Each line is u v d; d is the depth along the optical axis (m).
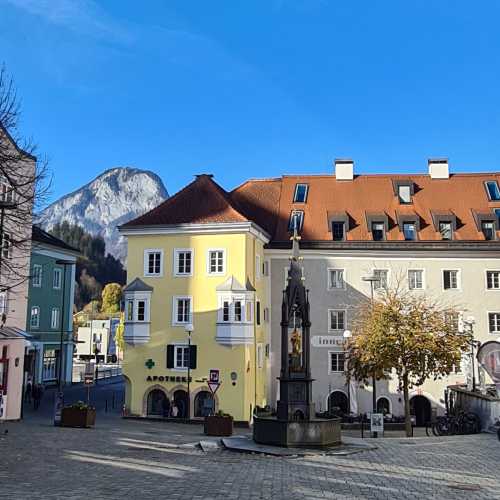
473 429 29.38
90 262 185.00
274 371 47.00
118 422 36.53
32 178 23.23
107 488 12.85
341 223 49.38
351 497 12.56
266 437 21.09
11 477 13.77
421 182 53.22
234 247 42.19
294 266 23.25
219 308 41.44
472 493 13.09
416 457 18.89
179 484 13.62
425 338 33.84
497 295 47.50
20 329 32.78
